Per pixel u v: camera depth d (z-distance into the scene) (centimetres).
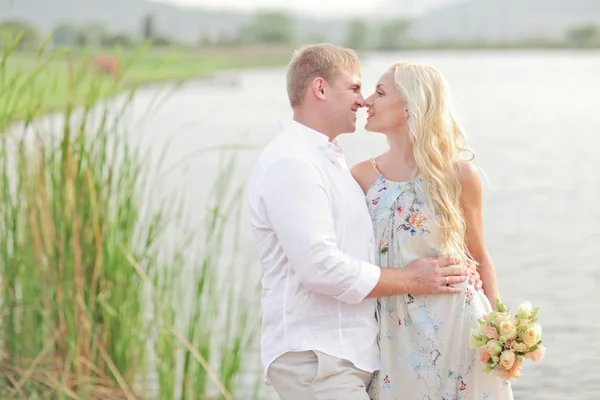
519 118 2502
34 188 397
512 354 260
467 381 273
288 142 270
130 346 407
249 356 492
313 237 256
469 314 274
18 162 398
